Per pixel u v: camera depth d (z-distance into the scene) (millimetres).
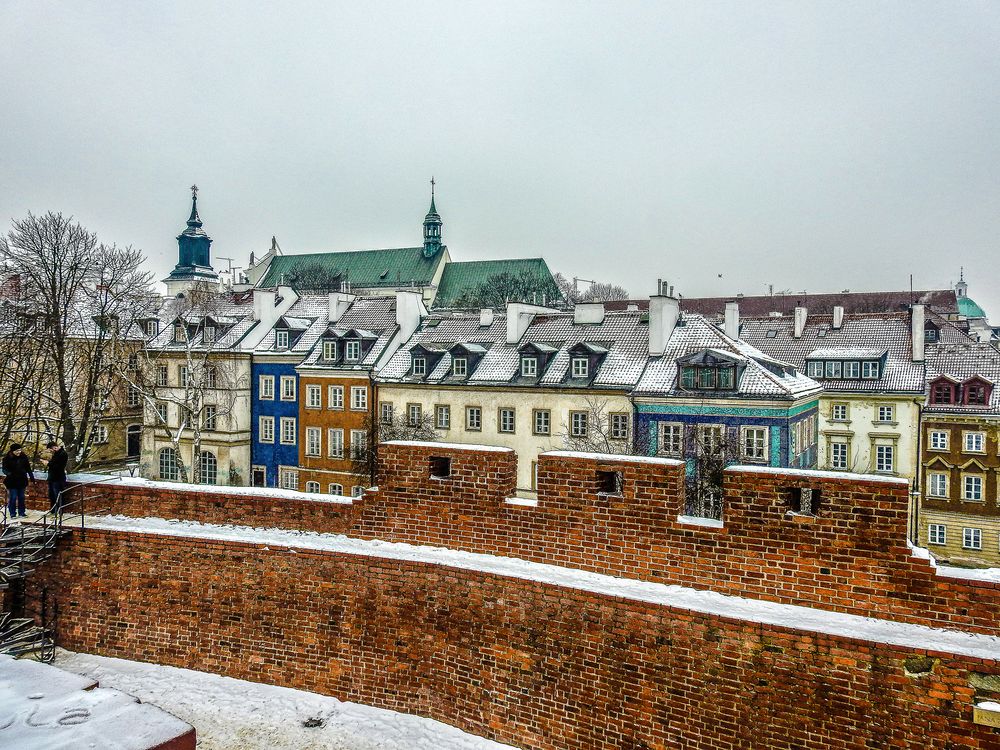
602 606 9656
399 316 48781
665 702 9141
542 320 45656
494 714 10391
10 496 15039
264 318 51812
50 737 3684
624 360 40062
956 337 53812
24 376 40312
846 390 45312
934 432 44844
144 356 49500
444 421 43562
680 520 9758
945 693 7727
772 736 8500
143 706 4062
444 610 10945
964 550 44312
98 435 54344
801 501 9203
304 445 48406
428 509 11688
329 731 10820
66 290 40469
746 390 35219
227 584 12641
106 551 13586
